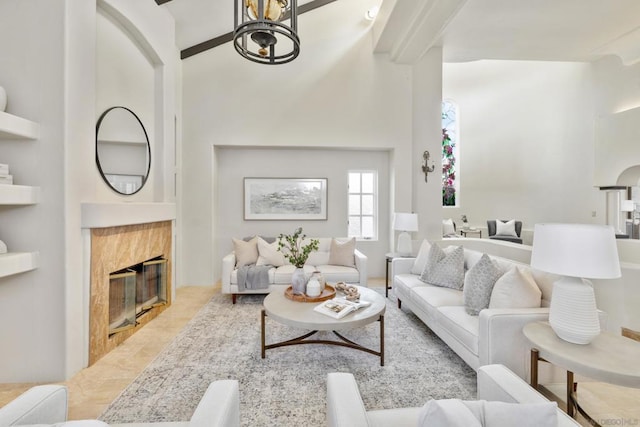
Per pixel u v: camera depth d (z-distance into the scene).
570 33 4.25
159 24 3.62
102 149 2.83
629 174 5.53
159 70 3.71
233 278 3.88
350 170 5.23
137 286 3.23
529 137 7.31
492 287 2.39
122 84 3.12
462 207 8.07
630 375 1.34
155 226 3.46
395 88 4.93
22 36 2.21
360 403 1.10
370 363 2.43
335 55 4.87
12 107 2.20
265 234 5.13
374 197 5.29
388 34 4.39
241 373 2.29
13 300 2.21
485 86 7.83
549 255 1.58
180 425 1.16
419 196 5.04
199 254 4.73
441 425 0.78
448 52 4.95
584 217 6.27
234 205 5.07
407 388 2.10
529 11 3.75
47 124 2.22
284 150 5.13
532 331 1.79
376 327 3.15
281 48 4.83
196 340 2.85
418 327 3.15
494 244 4.42
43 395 1.08
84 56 2.42
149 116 3.59
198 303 3.91
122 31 3.12
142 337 2.92
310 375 2.26
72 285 2.29
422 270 3.68
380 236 5.29
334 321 2.27
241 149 5.07
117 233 2.77
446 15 3.71
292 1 1.91
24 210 2.20
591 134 6.10
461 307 2.57
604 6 3.63
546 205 7.02
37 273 2.21
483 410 0.88
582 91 6.27
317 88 4.85
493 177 7.83
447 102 8.10
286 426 1.73
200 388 2.10
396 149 4.93
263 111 4.79
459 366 2.39
